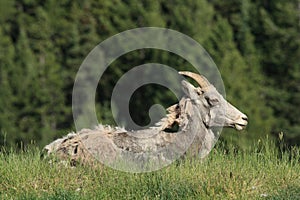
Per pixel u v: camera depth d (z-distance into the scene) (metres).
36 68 128.00
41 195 36.34
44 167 39.28
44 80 126.81
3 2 136.75
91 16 134.50
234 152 42.31
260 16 135.00
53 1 136.62
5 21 137.25
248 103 117.00
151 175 37.66
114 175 38.22
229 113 42.56
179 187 36.34
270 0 136.62
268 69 132.75
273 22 134.12
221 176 37.19
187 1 132.12
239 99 116.88
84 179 38.16
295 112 125.56
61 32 134.25
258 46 134.38
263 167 39.03
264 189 36.72
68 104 128.50
